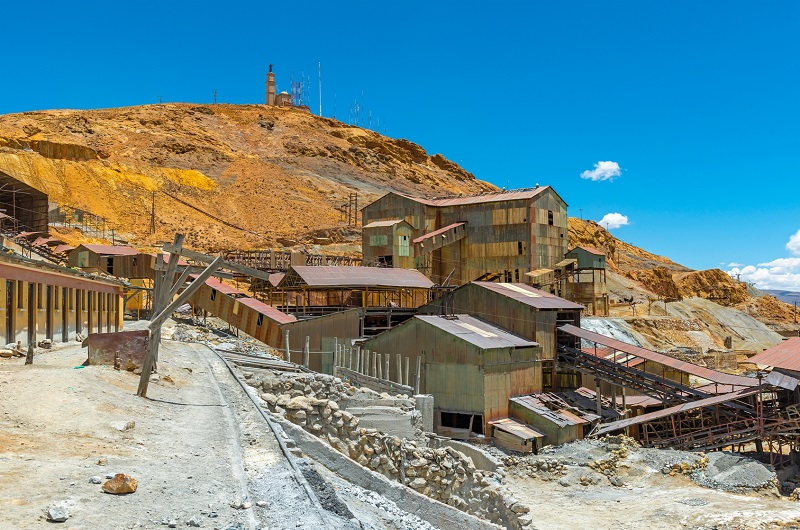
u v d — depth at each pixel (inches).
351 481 713.0
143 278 2407.7
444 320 1877.5
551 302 2127.2
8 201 3309.5
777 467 1542.8
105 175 5002.5
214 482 463.2
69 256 2620.6
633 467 1509.6
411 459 810.2
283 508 418.0
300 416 789.9
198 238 4473.4
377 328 2096.5
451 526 714.8
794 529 1112.8
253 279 2556.6
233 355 1387.8
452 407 1723.7
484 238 3238.2
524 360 1884.8
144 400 752.3
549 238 3250.5
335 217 5428.2
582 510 1262.3
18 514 360.8
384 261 3093.0
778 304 6353.3
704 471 1483.8
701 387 2007.9
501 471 1213.1
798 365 1571.1
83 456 490.6
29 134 5890.8
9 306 1051.3
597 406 1956.2
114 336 896.9
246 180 6008.9
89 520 363.6
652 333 3599.9
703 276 6427.2
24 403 625.6
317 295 2751.0
